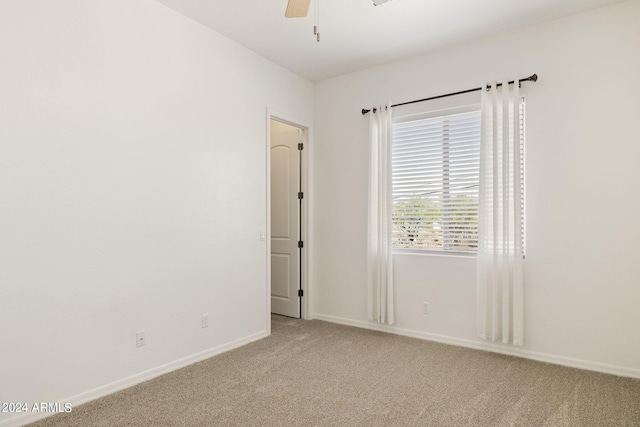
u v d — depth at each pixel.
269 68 4.03
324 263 4.57
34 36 2.24
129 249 2.73
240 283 3.64
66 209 2.38
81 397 2.44
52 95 2.32
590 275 3.03
